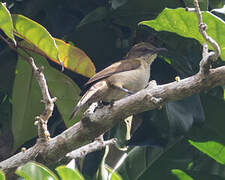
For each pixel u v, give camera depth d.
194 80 8.11
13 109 11.02
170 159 11.92
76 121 10.88
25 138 11.05
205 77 8.03
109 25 12.05
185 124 10.94
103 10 11.75
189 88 8.14
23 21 9.55
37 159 9.03
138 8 11.52
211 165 12.63
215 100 11.66
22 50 10.79
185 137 11.91
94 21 11.87
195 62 11.66
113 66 10.20
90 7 12.38
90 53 12.11
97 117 8.69
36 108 11.00
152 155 11.77
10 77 11.97
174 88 8.21
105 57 12.11
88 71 10.48
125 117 8.65
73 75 12.22
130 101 8.46
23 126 11.03
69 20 12.34
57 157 9.08
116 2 11.09
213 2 11.77
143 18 11.75
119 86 10.03
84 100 9.52
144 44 11.58
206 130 11.83
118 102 8.57
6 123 12.23
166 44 11.82
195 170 11.96
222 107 11.65
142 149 11.75
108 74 10.00
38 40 9.81
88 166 11.70
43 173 7.50
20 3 12.30
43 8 12.30
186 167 12.06
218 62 11.09
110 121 8.69
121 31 12.20
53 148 8.97
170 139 12.02
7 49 12.05
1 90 12.02
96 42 12.05
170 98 8.29
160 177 11.64
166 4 11.38
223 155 11.85
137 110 8.52
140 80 10.38
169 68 12.16
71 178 7.83
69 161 9.96
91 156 11.76
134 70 10.26
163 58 12.12
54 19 12.28
